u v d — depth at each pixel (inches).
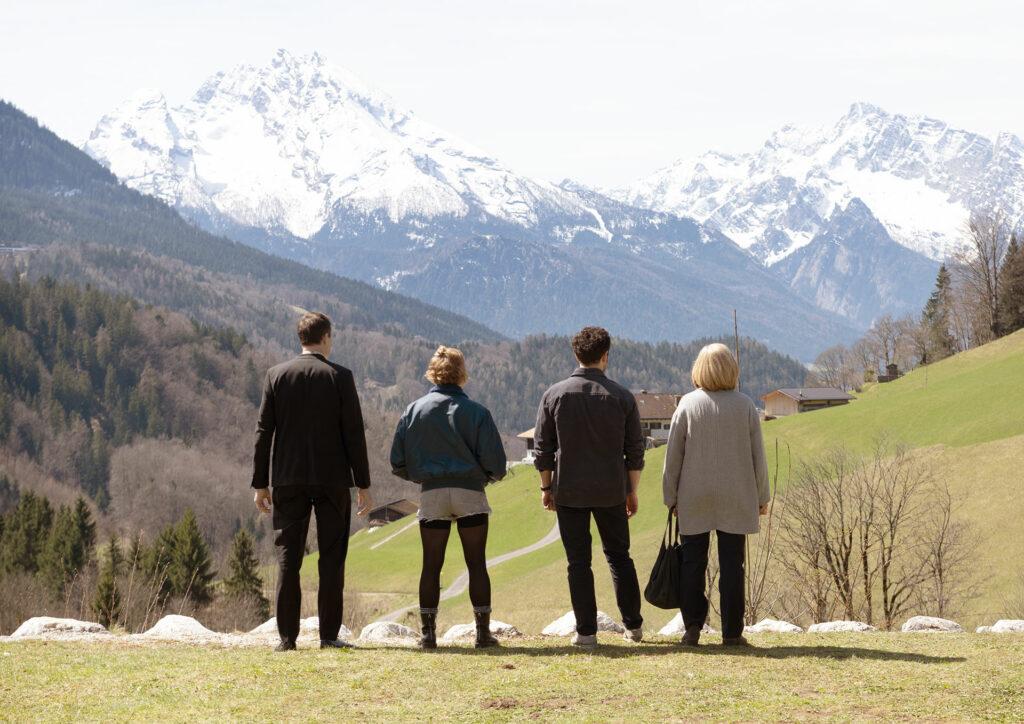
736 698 251.1
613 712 239.5
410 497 6589.6
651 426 5570.9
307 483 333.7
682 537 343.0
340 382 338.3
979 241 4830.2
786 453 3026.6
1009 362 3459.6
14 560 2765.7
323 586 343.3
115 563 2460.6
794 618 1194.6
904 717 230.7
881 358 6855.3
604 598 2010.3
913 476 1742.1
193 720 236.7
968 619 1515.7
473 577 345.1
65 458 7042.3
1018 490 1930.4
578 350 342.0
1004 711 232.1
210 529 5821.9
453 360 350.0
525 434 6889.8
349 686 269.7
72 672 284.8
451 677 279.7
